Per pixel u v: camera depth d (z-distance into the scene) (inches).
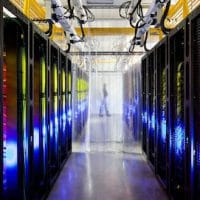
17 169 125.3
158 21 205.8
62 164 243.9
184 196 135.7
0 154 89.4
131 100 398.9
